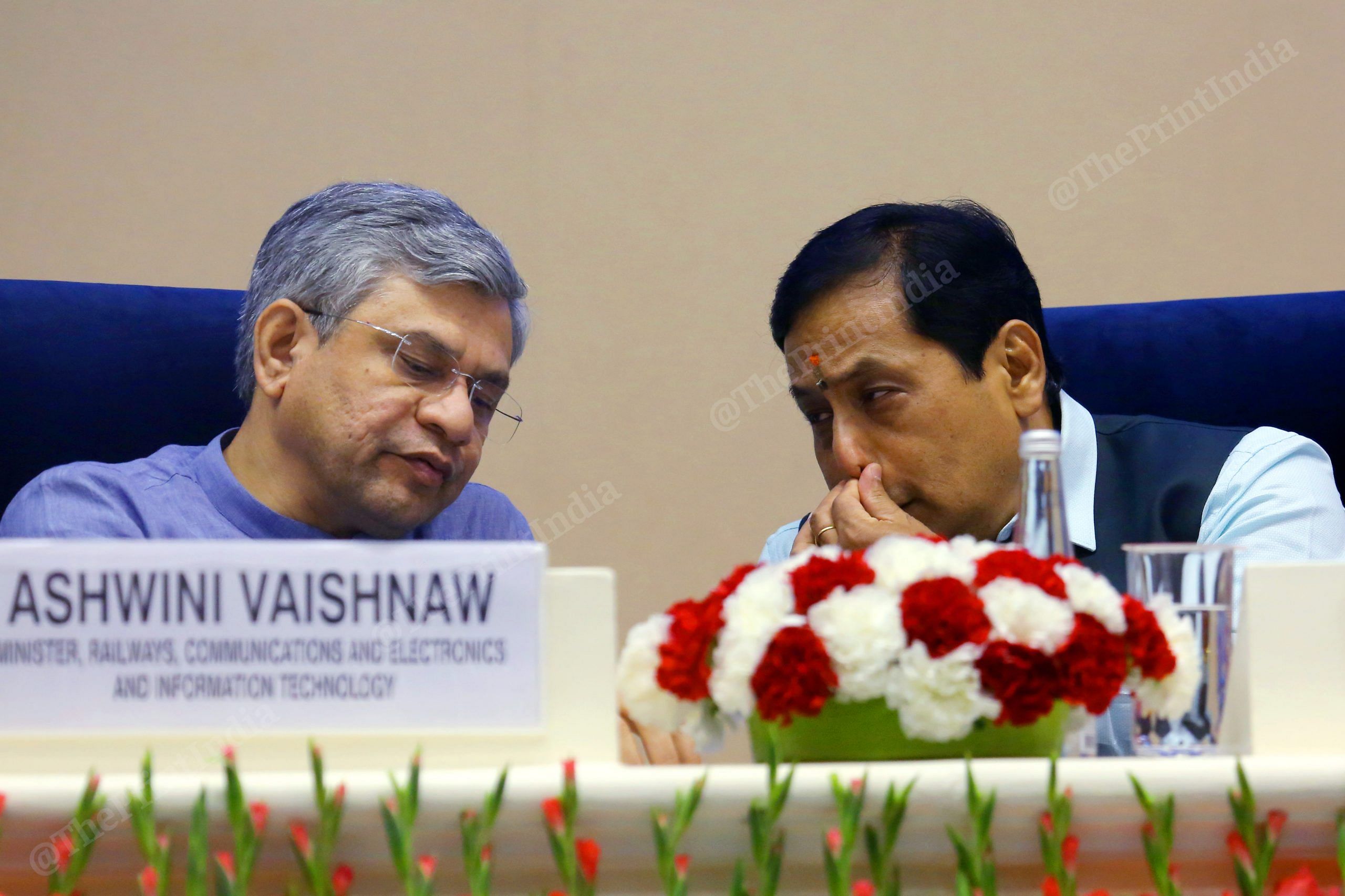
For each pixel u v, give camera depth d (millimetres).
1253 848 1588
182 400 4430
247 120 6129
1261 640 1793
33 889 1592
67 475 3979
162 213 6047
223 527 3881
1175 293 6086
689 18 6352
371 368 3680
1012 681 1649
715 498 6254
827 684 1677
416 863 1571
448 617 1691
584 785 1571
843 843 1542
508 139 6309
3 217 5949
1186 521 3816
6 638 1655
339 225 3732
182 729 1652
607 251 6316
